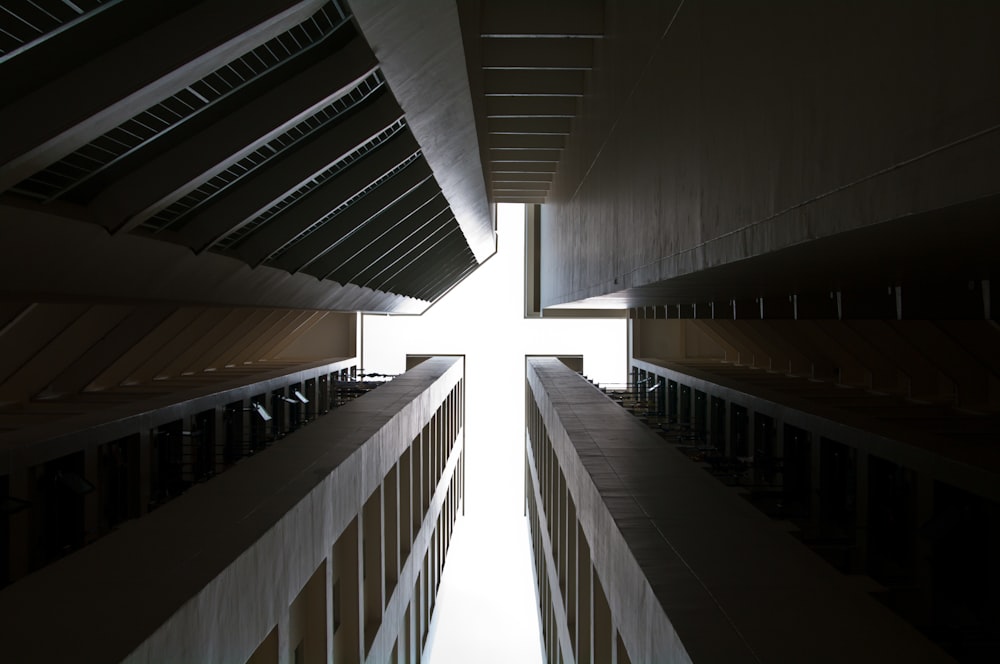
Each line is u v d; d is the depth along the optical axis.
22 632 5.20
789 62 3.78
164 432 14.29
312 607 10.31
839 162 3.18
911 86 2.60
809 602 5.79
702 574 6.42
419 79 10.45
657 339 35.25
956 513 8.11
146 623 5.34
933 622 9.38
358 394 30.28
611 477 10.25
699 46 5.67
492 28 11.27
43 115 5.96
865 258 4.34
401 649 18.09
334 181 13.18
